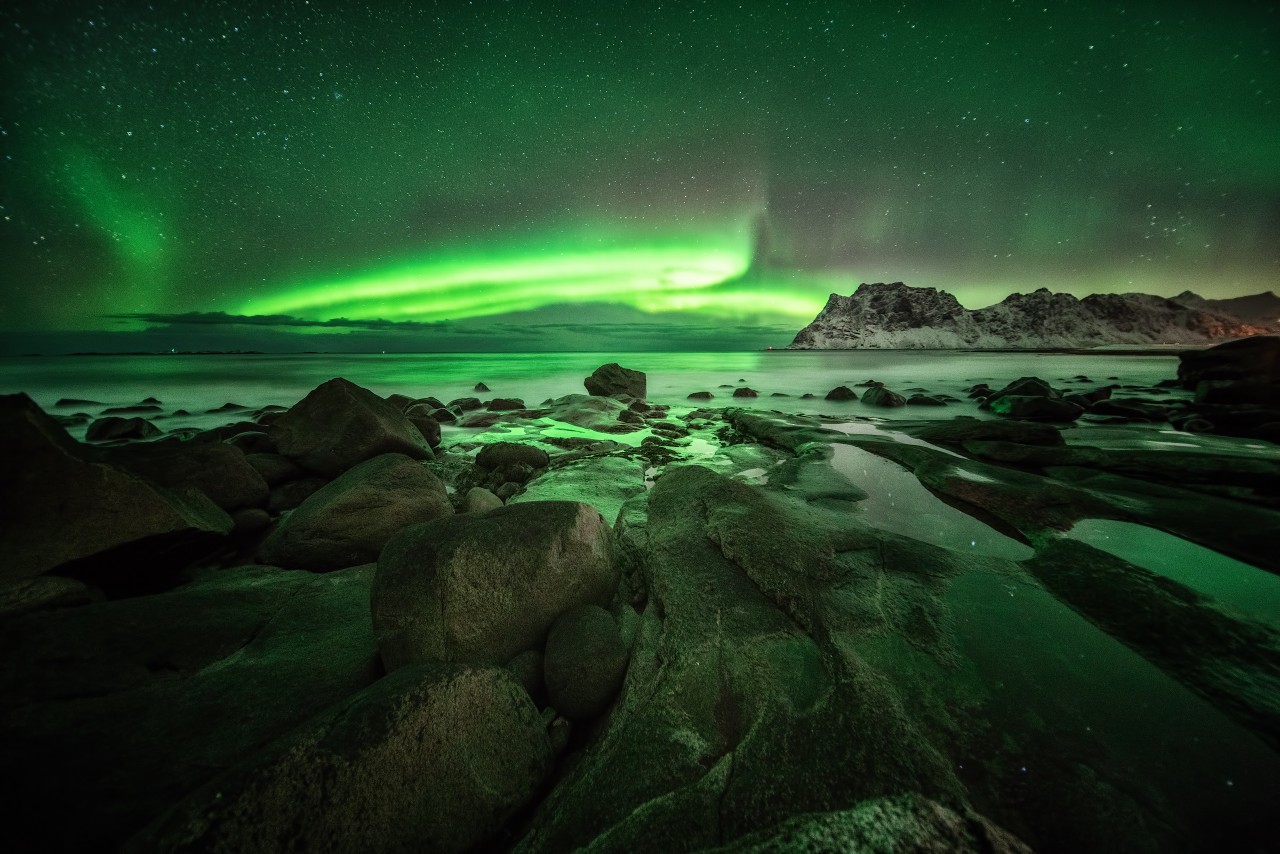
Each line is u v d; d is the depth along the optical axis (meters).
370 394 7.95
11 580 3.40
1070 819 1.84
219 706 2.57
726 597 3.17
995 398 14.54
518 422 13.15
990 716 2.32
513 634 2.99
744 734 2.23
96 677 2.67
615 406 14.62
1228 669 2.70
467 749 2.14
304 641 3.20
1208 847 1.75
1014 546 4.43
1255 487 5.80
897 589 3.44
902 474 6.71
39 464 3.71
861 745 2.11
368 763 1.89
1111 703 2.43
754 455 8.62
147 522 4.02
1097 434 10.29
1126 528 4.70
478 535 3.12
